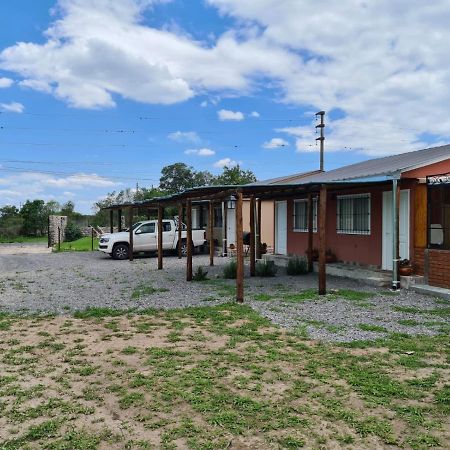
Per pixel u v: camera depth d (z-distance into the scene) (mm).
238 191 9055
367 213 11953
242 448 3305
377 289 10023
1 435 3516
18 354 5562
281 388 4375
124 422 3719
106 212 47125
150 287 10836
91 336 6383
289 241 16125
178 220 20016
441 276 9453
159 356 5391
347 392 4266
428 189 9781
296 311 7859
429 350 5527
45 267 16000
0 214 42688
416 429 3559
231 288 10508
